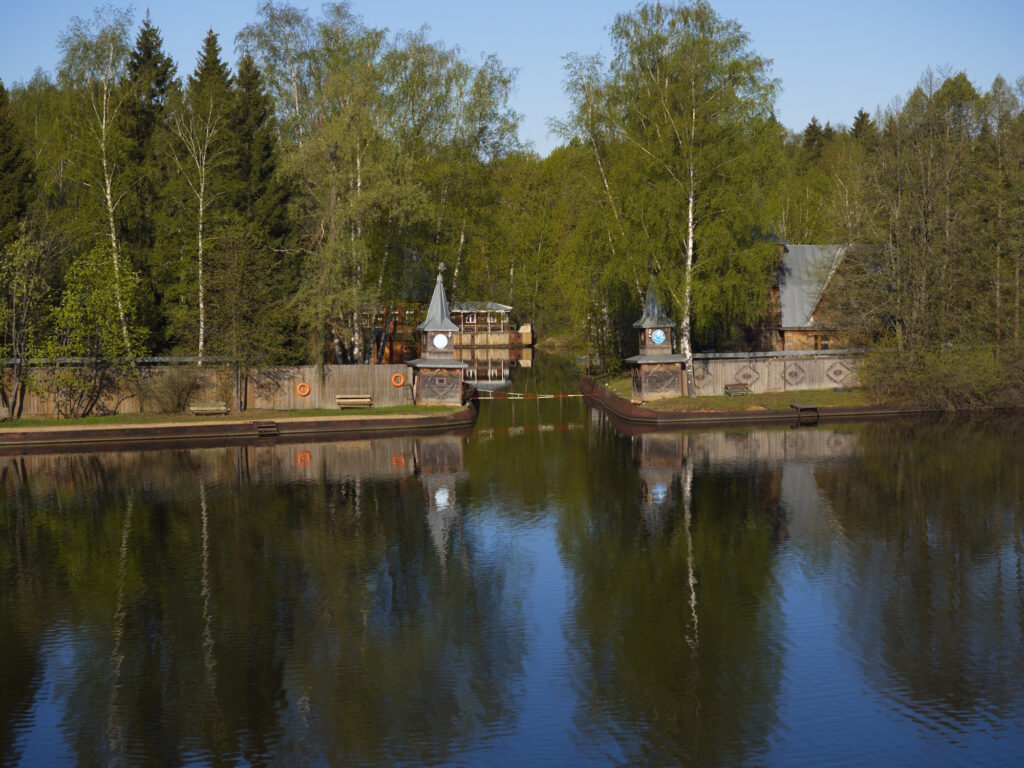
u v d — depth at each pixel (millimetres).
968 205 52125
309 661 18141
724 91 46625
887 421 47812
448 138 53125
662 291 49250
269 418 45812
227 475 35125
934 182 52406
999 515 27922
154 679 17406
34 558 24656
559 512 29219
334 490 32438
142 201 52125
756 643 18719
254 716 15945
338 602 21297
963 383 48906
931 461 36250
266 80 53312
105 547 25609
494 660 18062
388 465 37125
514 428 47625
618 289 53562
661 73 48656
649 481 33531
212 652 18578
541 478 34344
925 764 14219
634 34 48750
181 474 35375
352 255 46938
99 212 48406
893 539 25719
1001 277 52844
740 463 36656
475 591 21953
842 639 18859
